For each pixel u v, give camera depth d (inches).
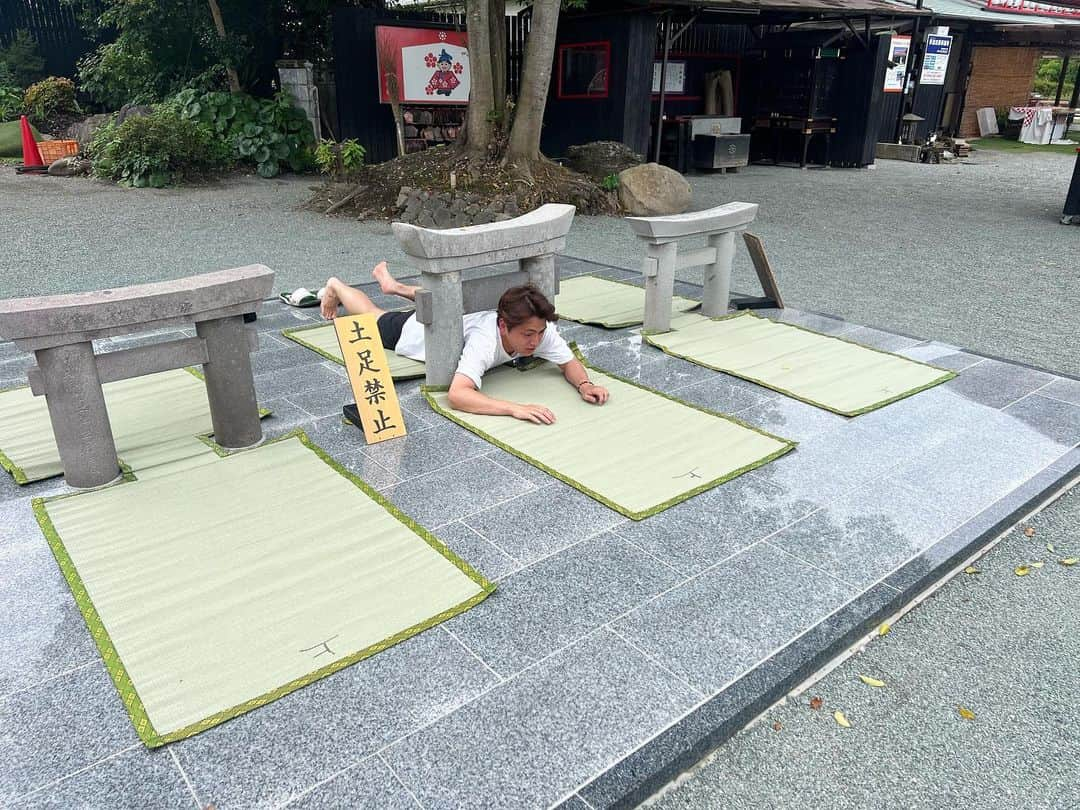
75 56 506.3
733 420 128.3
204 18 439.8
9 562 89.1
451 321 133.3
